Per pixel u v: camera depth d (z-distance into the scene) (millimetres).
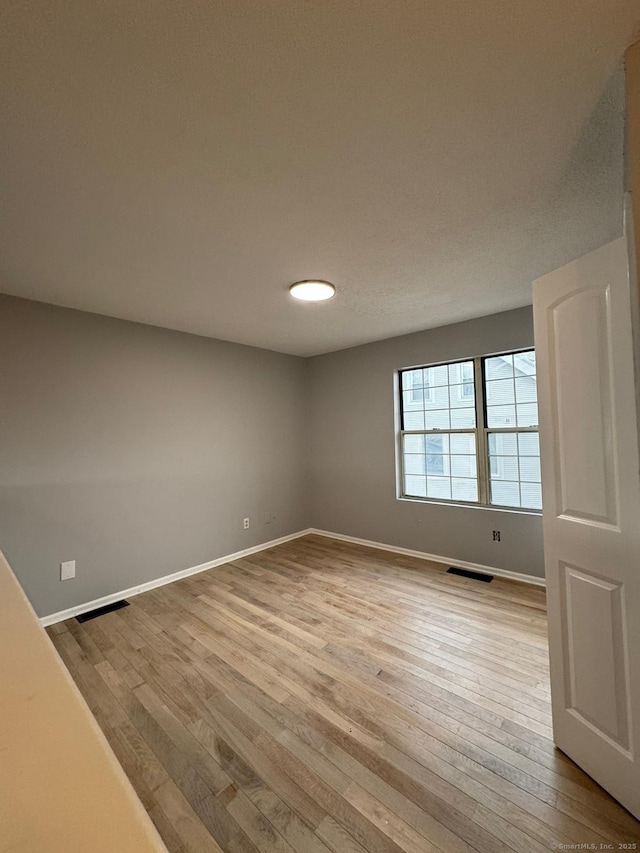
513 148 1354
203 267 2240
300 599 2955
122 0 848
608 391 1299
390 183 1531
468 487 3641
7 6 856
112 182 1474
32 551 2643
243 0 856
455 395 3725
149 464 3322
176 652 2246
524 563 3229
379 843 1191
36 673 555
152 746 1566
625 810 1261
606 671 1317
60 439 2797
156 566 3328
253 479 4258
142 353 3309
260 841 1201
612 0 877
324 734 1619
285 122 1204
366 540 4371
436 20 914
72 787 374
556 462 1515
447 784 1382
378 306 3045
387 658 2152
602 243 2051
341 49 977
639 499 1200
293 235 1914
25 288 2477
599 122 1235
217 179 1476
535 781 1383
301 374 4938
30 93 1069
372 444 4301
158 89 1071
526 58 1017
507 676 1979
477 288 2689
